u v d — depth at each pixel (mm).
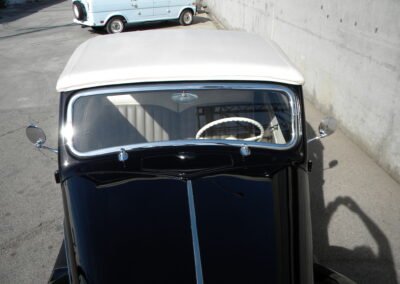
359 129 5340
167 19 13977
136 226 2287
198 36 3602
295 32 7297
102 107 2746
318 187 4594
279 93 2781
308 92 6945
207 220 2303
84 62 2963
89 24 12797
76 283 2260
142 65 2820
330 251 3711
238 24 12062
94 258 2225
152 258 2172
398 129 4527
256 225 2318
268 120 2844
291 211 2449
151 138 2771
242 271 2152
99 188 2479
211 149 2641
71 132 2678
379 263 3590
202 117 2807
